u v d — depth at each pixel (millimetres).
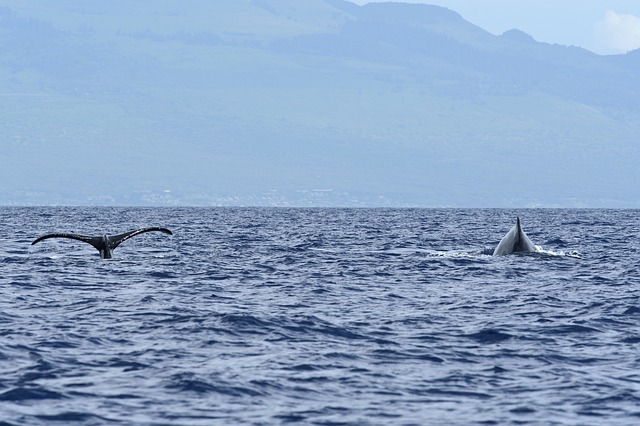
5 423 48281
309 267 123062
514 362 62875
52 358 62000
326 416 50281
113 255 136750
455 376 58938
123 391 54406
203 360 62000
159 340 68250
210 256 138625
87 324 74312
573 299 91750
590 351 66438
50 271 112125
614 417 50469
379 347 67062
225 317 76500
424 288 100438
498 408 51969
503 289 99688
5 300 86938
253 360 62312
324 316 79812
